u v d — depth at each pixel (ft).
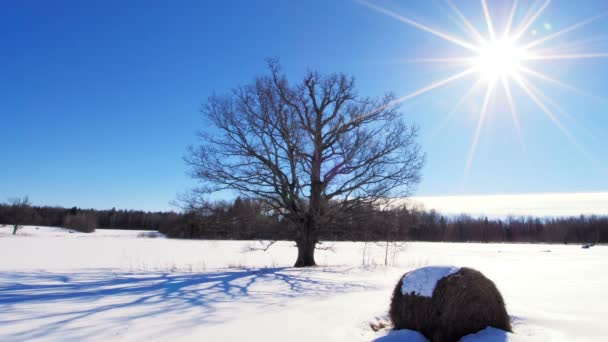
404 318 21.48
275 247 140.15
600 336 18.89
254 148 64.49
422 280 21.54
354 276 48.34
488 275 52.49
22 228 302.66
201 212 63.67
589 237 347.36
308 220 65.87
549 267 68.85
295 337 19.38
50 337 18.94
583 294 32.96
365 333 21.13
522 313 24.40
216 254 106.01
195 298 30.99
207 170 63.10
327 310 25.91
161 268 63.10
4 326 21.11
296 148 63.52
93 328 20.74
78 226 322.34
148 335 19.43
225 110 63.82
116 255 98.63
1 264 70.03
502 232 367.66
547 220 387.96
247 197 63.77
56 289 36.78
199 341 18.48
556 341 18.17
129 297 31.50
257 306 27.32
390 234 69.51
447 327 20.29
